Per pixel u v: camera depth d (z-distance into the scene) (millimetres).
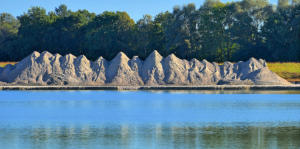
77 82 110500
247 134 40031
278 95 90562
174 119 51312
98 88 106188
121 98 84438
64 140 37125
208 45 148000
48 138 38094
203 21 150125
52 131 42031
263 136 38844
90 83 110188
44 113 58344
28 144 35500
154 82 110750
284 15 149125
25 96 89250
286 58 144000
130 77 111750
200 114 56656
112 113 58156
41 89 105750
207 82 111000
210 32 150375
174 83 110000
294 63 131375
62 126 45500
